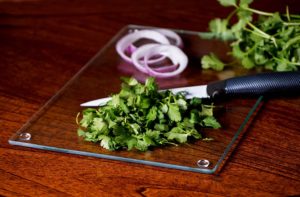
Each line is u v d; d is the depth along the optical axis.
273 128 0.71
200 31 0.93
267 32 0.83
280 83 0.74
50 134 0.70
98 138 0.67
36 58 0.86
